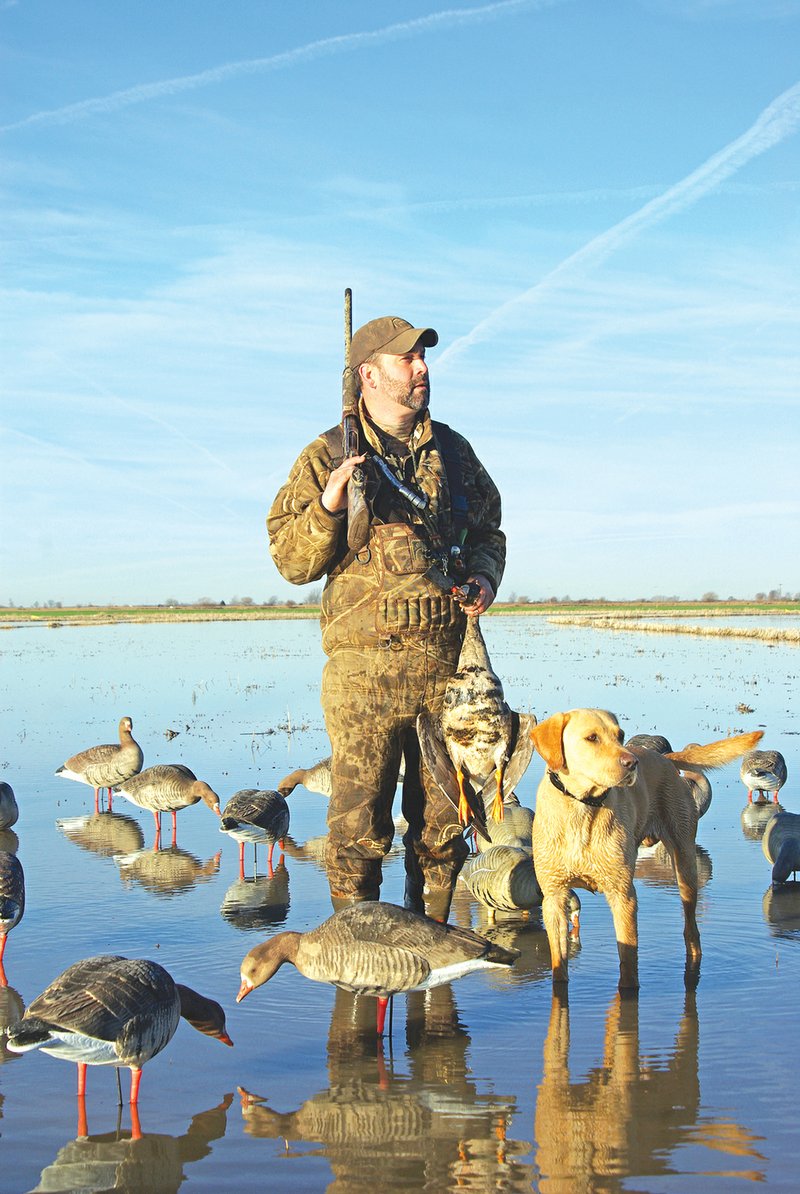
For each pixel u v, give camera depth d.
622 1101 6.05
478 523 8.80
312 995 7.98
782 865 11.23
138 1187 5.22
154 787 14.33
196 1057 6.87
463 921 10.35
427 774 8.59
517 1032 7.17
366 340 8.45
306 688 33.62
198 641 66.75
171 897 10.89
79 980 6.35
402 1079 6.43
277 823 12.35
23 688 34.41
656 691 29.95
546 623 96.62
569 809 7.85
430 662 8.26
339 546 8.34
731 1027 7.16
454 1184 5.21
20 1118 6.05
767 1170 5.25
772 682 32.94
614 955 9.02
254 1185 5.23
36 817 15.80
